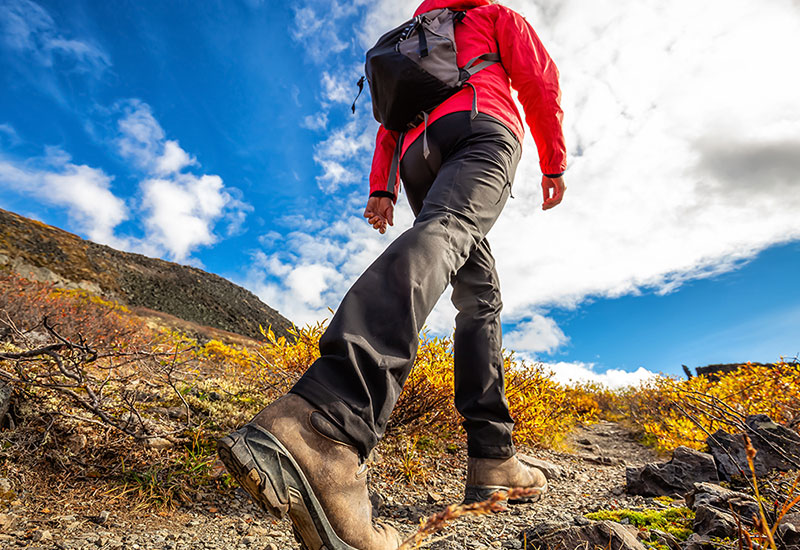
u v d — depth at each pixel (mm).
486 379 1868
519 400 3916
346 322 967
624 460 4316
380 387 944
